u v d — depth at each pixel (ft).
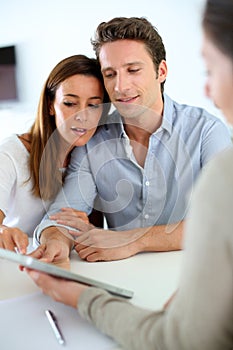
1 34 12.11
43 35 11.19
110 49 3.39
